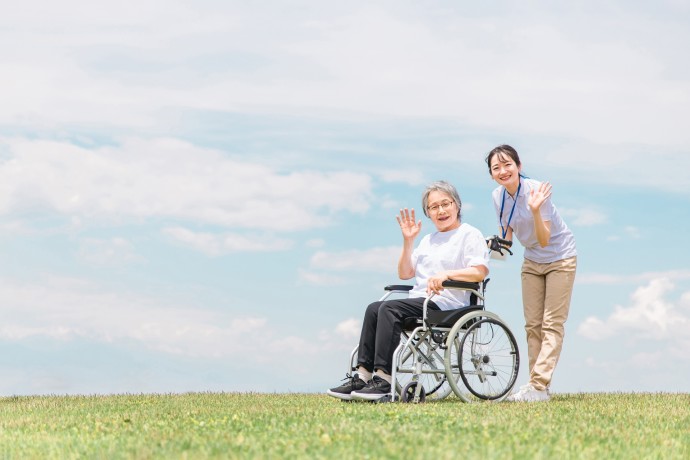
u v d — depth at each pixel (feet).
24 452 11.35
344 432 11.88
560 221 19.69
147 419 14.82
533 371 19.44
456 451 10.24
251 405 18.02
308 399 20.27
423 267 18.84
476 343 18.28
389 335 17.43
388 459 9.78
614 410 15.52
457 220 19.19
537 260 19.99
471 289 17.98
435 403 17.37
